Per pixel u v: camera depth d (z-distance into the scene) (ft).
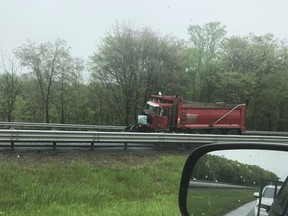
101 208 40.22
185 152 76.13
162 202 42.83
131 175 55.57
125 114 153.69
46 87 165.58
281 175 8.65
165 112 98.27
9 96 165.58
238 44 182.09
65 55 164.66
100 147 69.56
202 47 179.93
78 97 169.37
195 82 177.17
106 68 151.64
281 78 180.34
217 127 102.89
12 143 59.52
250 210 9.05
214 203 9.80
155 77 151.43
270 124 201.77
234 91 175.32
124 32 151.12
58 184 48.49
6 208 38.37
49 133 61.82
